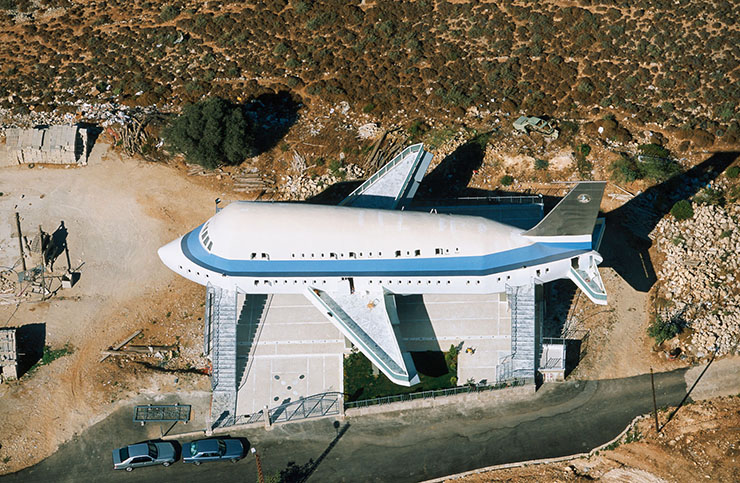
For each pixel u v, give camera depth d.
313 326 75.25
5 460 68.25
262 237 72.00
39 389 72.69
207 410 71.06
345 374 72.69
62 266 81.69
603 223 74.62
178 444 69.12
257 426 69.75
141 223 85.25
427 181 87.44
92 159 91.12
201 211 86.19
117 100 97.38
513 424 69.50
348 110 94.62
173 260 75.19
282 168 89.50
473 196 86.38
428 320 75.44
